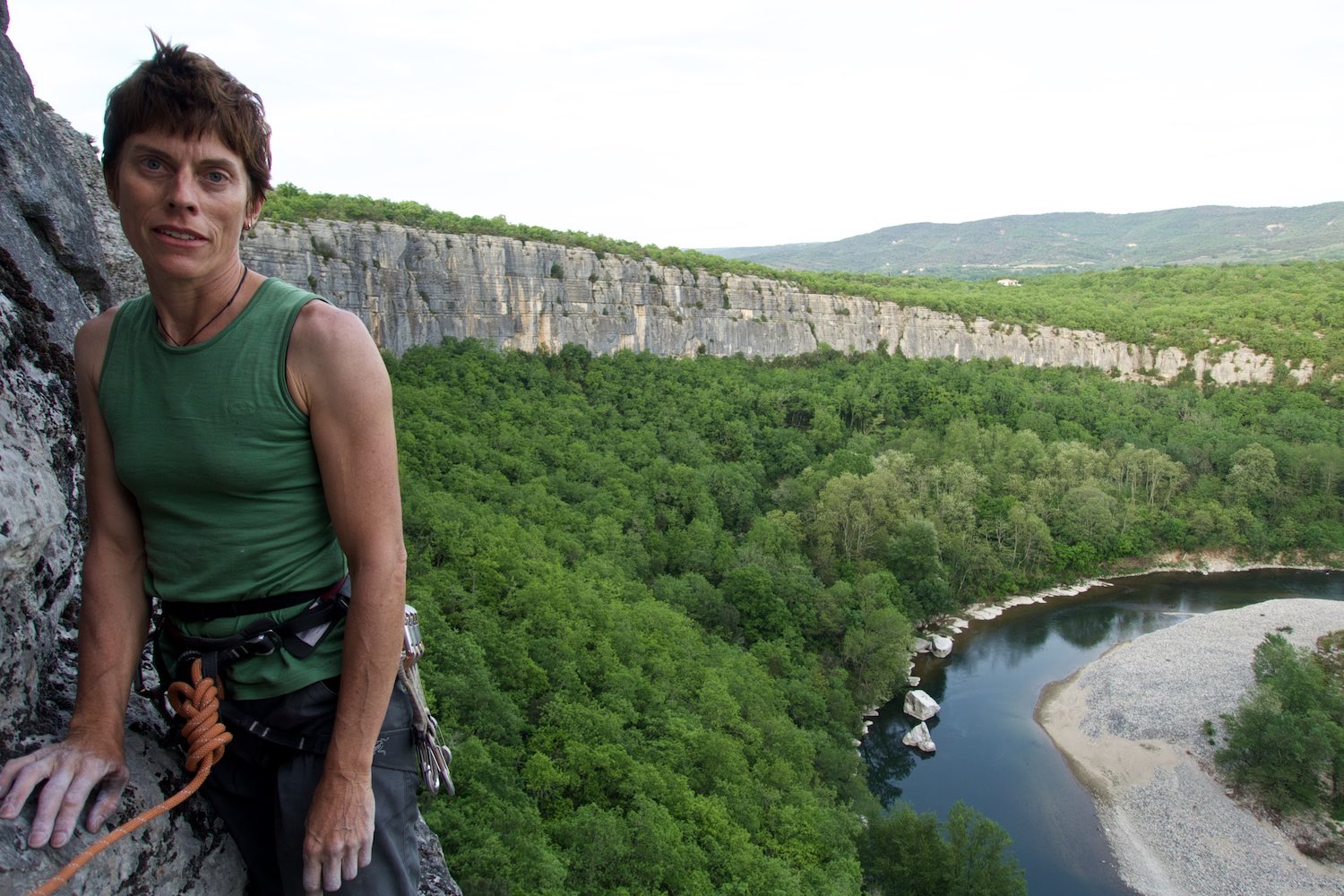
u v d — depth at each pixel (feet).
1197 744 138.41
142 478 10.61
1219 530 253.03
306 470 10.95
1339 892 109.91
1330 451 270.87
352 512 10.79
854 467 253.03
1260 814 123.75
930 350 377.71
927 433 304.09
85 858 9.37
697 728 109.19
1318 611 190.49
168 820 11.64
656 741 106.01
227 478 10.49
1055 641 188.44
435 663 101.86
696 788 102.12
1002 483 265.54
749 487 236.63
